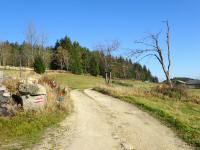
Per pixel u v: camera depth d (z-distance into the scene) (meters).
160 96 37.03
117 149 13.31
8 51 94.12
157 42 41.22
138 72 126.06
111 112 24.08
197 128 18.69
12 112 17.38
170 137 16.36
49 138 14.76
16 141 13.91
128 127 18.52
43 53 88.94
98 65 109.56
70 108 23.58
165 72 42.16
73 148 13.16
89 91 45.81
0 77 20.55
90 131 16.81
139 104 28.55
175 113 24.72
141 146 14.08
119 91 38.31
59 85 30.19
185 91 39.34
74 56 102.81
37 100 19.19
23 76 24.97
